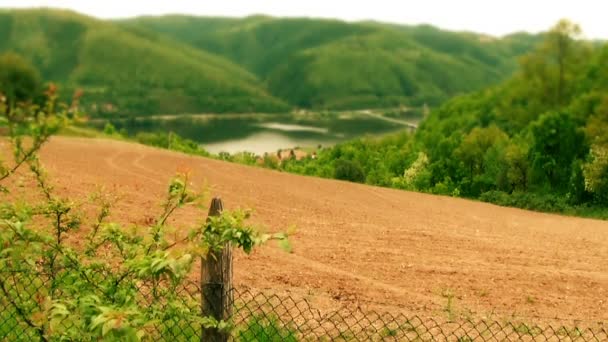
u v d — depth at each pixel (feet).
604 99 190.19
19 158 12.14
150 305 14.79
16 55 209.26
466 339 28.55
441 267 45.47
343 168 158.61
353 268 43.37
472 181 155.84
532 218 87.92
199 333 21.56
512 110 263.70
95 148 118.32
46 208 15.23
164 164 103.35
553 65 257.55
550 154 153.38
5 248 13.52
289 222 61.98
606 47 262.06
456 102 341.41
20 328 19.48
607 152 120.98
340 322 29.71
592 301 38.81
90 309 11.97
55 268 15.19
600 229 78.54
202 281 17.15
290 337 25.44
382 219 69.51
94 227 16.08
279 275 38.70
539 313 35.22
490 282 41.78
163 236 14.84
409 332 29.04
